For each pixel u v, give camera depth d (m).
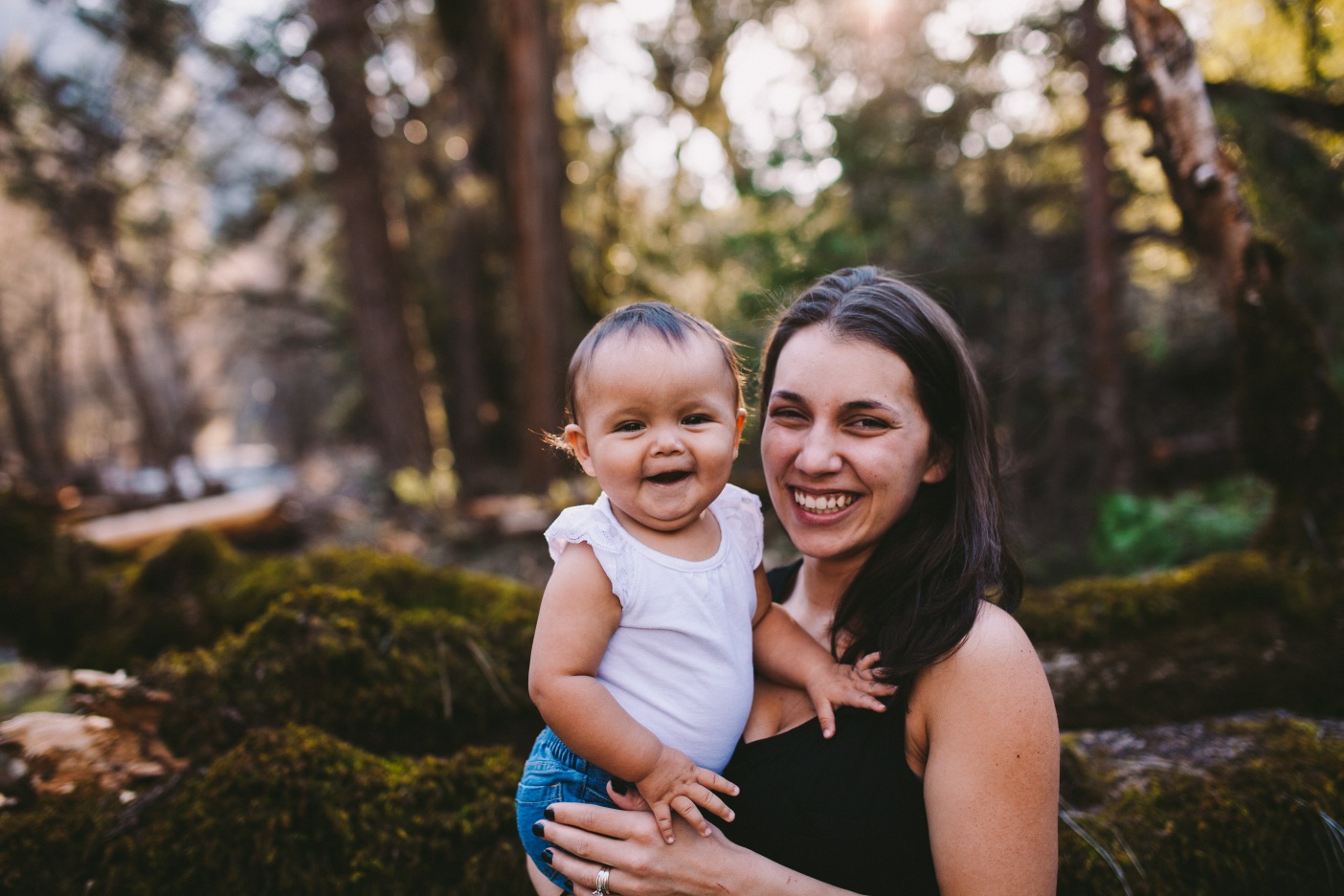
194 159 9.66
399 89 9.80
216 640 2.73
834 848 1.28
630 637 1.33
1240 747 1.87
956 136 7.33
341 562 2.70
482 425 13.70
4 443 16.16
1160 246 6.59
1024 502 6.29
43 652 3.15
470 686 2.03
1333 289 4.37
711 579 1.36
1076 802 1.77
